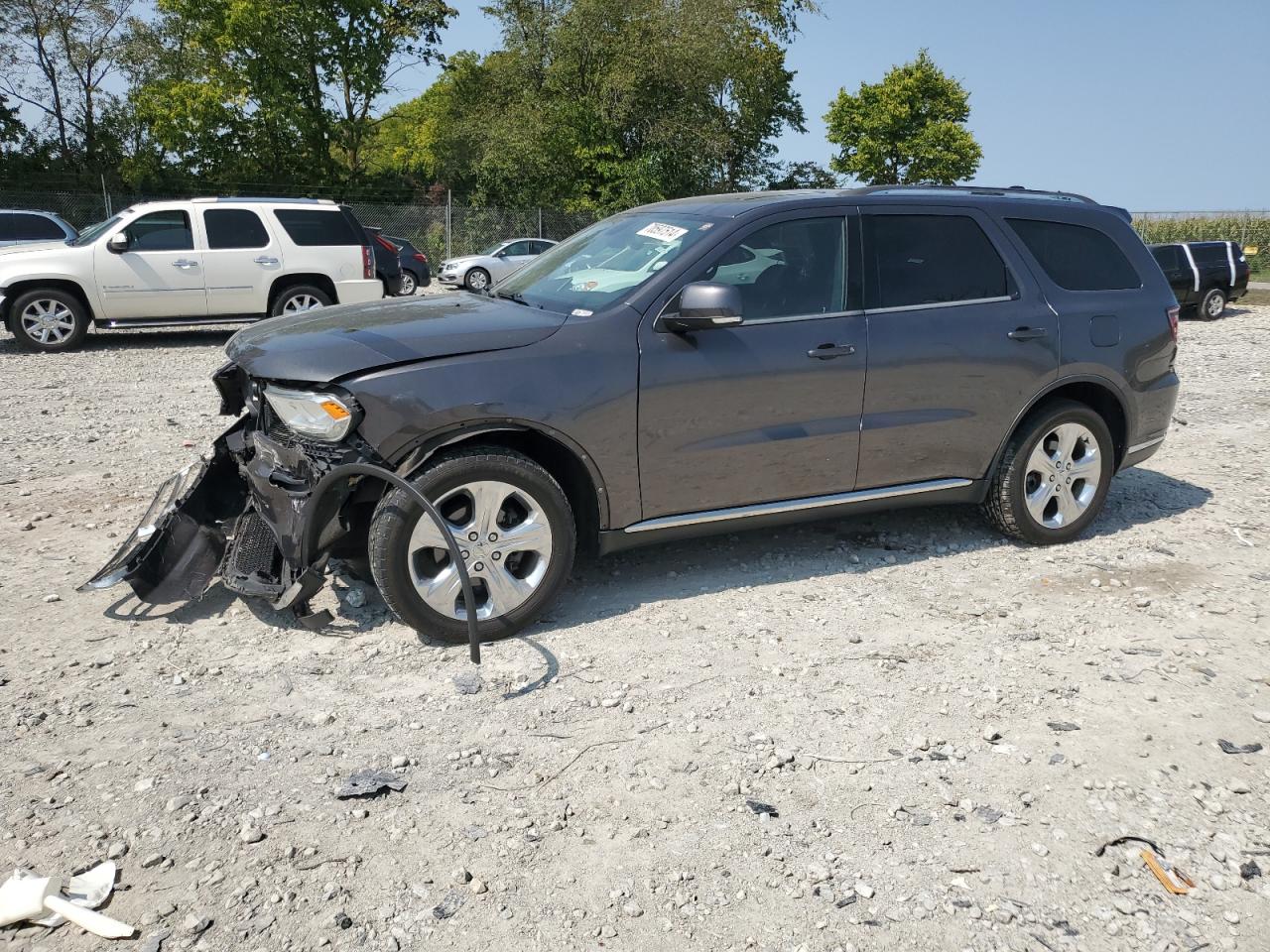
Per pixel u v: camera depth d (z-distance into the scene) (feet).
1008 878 8.73
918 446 15.47
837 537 17.39
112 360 38.17
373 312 14.21
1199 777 10.32
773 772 10.28
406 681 11.99
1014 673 12.53
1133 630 13.89
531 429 12.75
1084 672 12.59
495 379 12.44
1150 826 9.50
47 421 25.88
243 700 11.47
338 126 113.19
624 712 11.41
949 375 15.35
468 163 109.60
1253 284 108.47
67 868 8.55
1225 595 15.19
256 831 9.07
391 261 52.21
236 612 13.76
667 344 13.42
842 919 8.20
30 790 9.62
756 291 14.21
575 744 10.73
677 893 8.46
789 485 14.69
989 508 16.74
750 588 15.08
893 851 9.07
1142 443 17.84
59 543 16.37
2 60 104.99
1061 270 16.70
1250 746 10.92
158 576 13.41
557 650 12.92
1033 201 16.80
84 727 10.80
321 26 106.32
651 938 7.97
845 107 153.17
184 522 13.98
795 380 14.20
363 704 11.44
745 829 9.34
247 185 104.94
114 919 7.95
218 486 14.73
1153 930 8.16
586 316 13.32
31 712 11.07
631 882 8.60
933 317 15.26
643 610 14.21
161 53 107.45
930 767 10.43
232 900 8.23
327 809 9.48
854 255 14.94
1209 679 12.46
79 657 12.38
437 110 126.00
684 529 14.19
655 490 13.74
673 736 10.93
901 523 18.25
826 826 9.41
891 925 8.14
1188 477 22.13
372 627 13.41
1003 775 10.28
